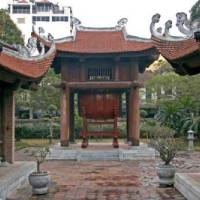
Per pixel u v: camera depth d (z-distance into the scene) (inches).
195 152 1047.6
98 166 764.0
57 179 602.2
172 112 1401.3
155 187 528.4
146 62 984.9
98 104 940.0
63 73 925.8
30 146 1250.6
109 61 941.2
